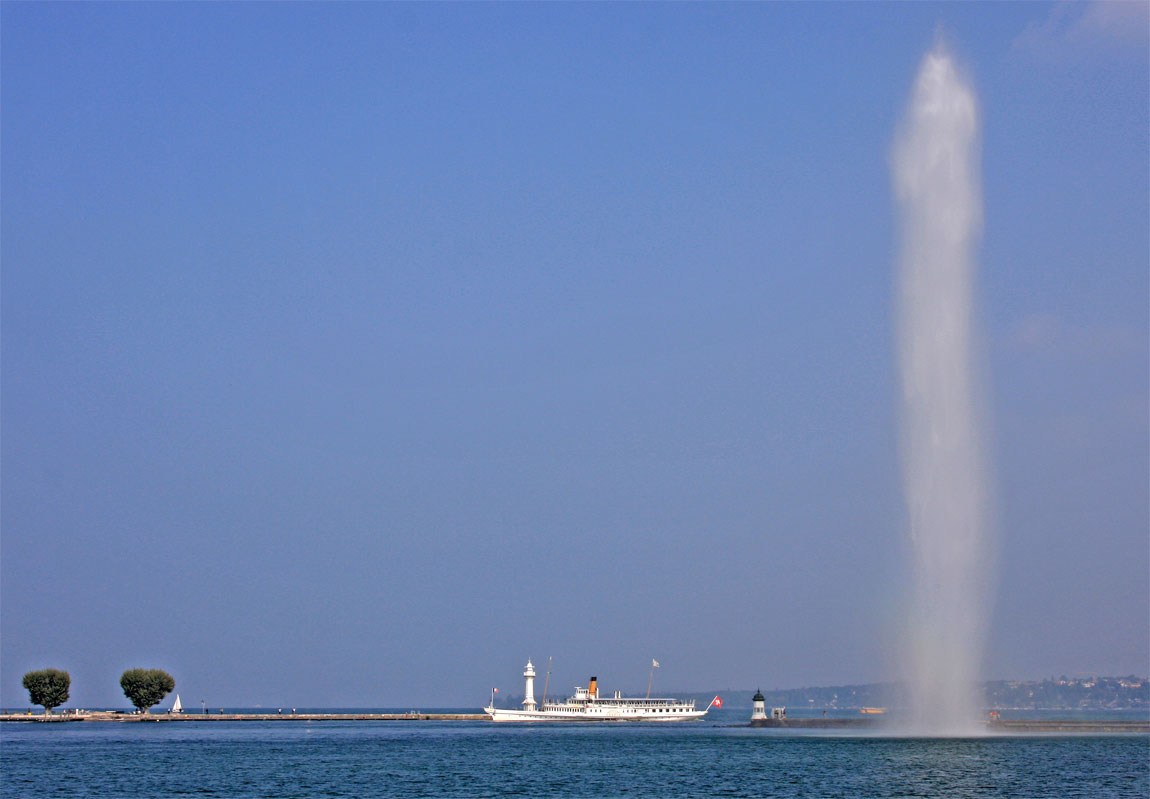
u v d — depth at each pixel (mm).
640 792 97938
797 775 109562
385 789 102062
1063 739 145750
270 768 123500
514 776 112812
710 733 191250
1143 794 92562
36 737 187375
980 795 92750
